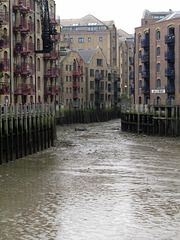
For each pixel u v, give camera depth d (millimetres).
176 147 42812
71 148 42000
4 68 48625
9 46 50781
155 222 19531
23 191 24594
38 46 61938
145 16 84625
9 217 20031
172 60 66625
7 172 29828
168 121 53688
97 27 114875
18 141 35281
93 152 39312
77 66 90000
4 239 17578
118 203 22344
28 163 33375
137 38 74562
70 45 115875
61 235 18062
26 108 36750
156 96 69500
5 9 49500
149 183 26641
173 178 28094
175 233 18297
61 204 22109
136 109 59125
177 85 65625
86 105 88188
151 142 47125
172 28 66438
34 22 59500
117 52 119062
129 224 19297
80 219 19891
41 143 40469
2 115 32844
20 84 54625
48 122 42375
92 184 26375
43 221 19594
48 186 25812
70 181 27172
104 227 18922
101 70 103188
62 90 83000
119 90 115688
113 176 28672
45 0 59812
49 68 69375
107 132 60719
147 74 72312
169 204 22188
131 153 38656
